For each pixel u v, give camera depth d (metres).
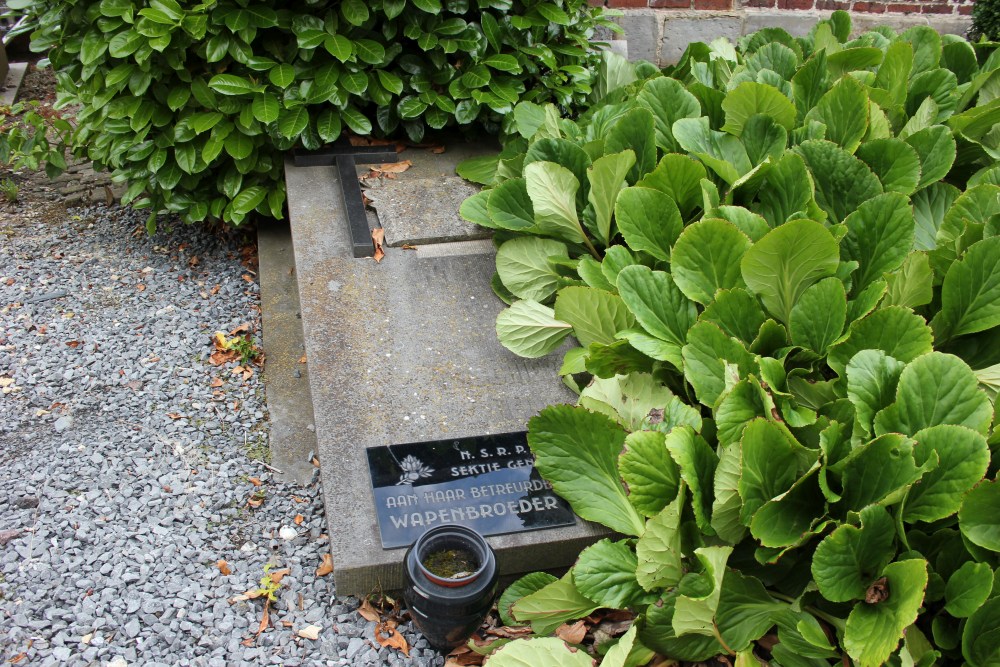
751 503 1.93
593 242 3.09
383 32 3.66
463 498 2.29
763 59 3.57
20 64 5.75
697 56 4.08
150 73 3.46
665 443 1.99
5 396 2.98
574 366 2.59
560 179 2.91
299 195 3.51
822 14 5.98
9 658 2.06
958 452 1.81
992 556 1.84
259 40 3.62
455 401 2.60
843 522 1.96
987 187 2.63
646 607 2.03
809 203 2.62
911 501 1.91
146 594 2.25
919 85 3.50
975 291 2.28
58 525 2.44
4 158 4.14
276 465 2.76
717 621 1.91
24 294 3.56
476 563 2.06
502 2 3.67
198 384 3.12
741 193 2.86
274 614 2.23
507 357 2.79
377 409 2.54
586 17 4.21
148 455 2.75
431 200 3.46
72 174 4.64
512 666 1.84
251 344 3.33
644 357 2.43
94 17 3.51
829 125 3.08
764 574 2.05
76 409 2.94
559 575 2.33
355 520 2.23
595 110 3.74
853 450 1.94
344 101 3.54
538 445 2.27
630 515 2.18
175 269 3.81
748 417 2.05
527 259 2.96
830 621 1.90
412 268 3.14
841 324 2.22
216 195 3.84
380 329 2.85
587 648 2.07
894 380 2.01
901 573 1.74
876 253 2.40
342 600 2.26
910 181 2.82
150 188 3.74
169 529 2.47
